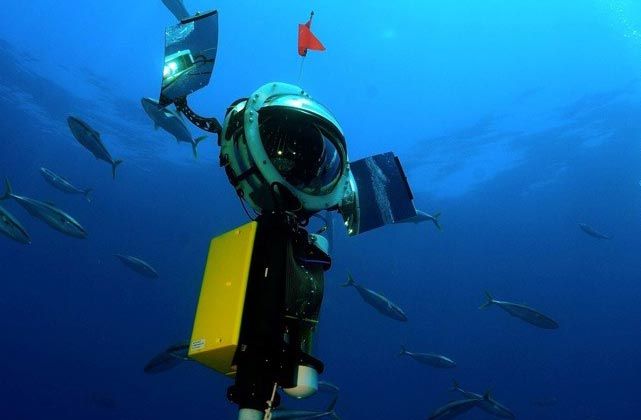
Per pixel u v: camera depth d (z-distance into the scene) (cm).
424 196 4422
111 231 4700
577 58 3712
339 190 162
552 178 4119
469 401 881
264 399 127
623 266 4522
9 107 3819
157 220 4600
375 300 980
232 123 159
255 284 139
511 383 4791
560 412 4644
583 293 4700
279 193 147
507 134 3928
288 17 4203
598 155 3881
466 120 4369
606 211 4184
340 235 4375
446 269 4644
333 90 4562
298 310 151
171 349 575
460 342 4869
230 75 4450
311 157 151
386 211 185
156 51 3906
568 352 4891
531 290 4675
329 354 4716
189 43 158
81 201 4550
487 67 4131
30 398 4653
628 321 4778
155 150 4338
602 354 4828
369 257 4553
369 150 4694
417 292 4703
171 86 154
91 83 3806
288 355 136
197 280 4725
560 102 3766
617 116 3638
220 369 152
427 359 1133
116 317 5031
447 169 4228
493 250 4522
